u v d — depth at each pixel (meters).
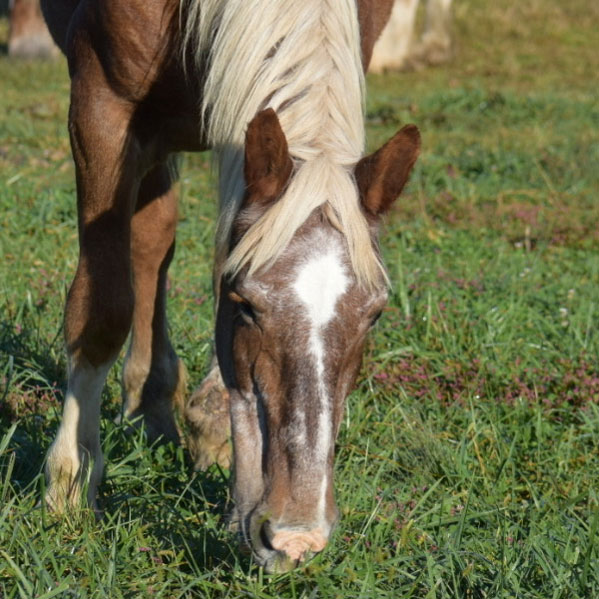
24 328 8.76
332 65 5.30
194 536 5.96
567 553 5.91
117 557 5.59
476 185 17.09
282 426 4.65
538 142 20.80
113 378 8.66
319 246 4.70
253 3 5.44
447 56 35.47
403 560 5.80
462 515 6.06
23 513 5.78
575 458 7.69
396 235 13.95
